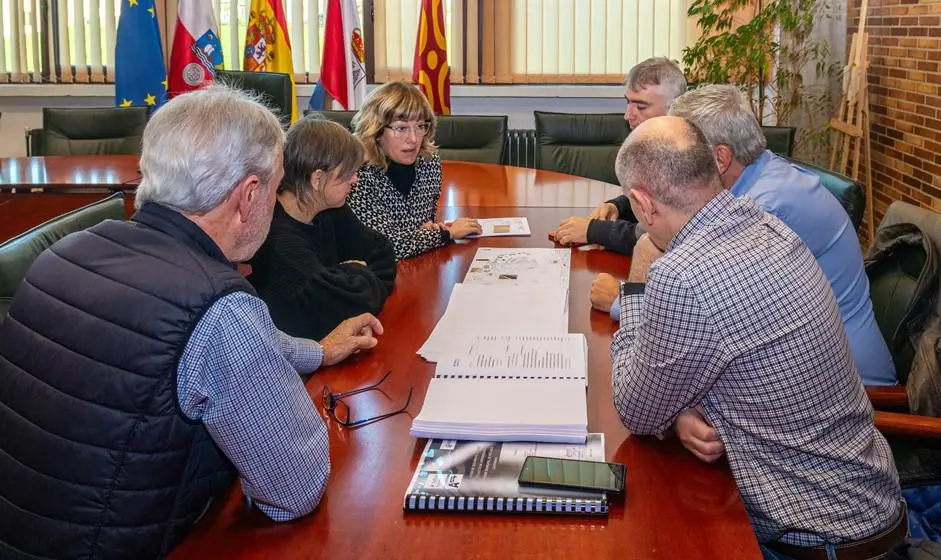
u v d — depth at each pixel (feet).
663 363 4.47
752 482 4.55
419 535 3.91
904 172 14.58
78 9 18.06
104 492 3.90
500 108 18.60
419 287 7.27
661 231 4.86
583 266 7.79
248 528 4.02
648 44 17.99
